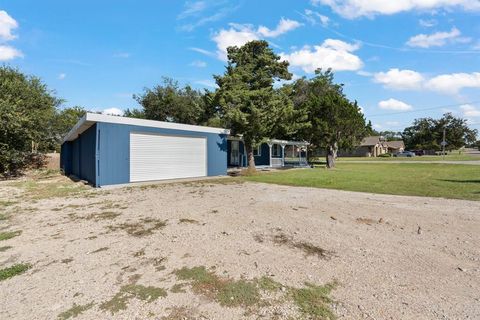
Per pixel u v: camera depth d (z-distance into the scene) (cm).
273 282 332
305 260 395
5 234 533
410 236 496
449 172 1819
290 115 1827
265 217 624
